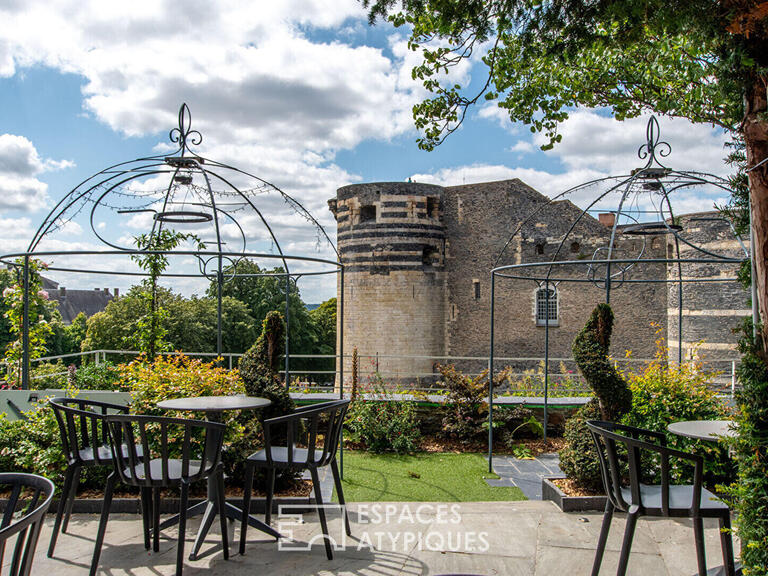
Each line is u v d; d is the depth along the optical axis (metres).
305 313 37.72
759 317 3.73
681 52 8.16
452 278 27.59
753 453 3.58
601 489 6.28
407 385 25.88
